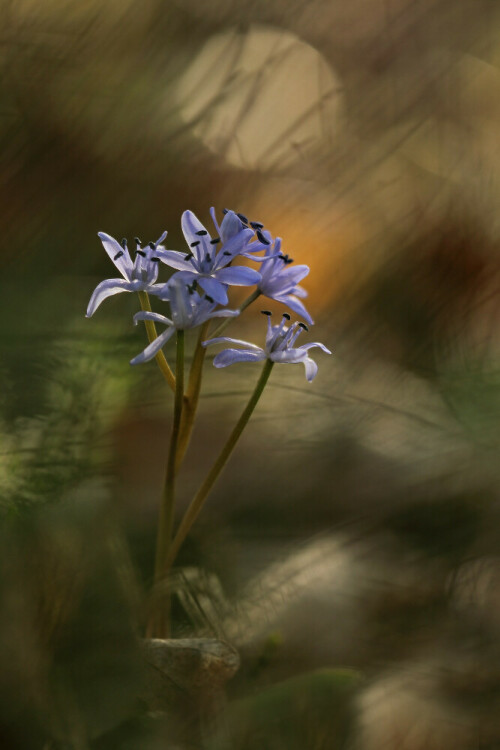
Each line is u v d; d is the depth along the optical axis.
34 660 0.36
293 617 0.42
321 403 0.48
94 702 0.37
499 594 0.43
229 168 0.51
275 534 0.44
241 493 0.46
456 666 0.41
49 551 0.38
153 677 0.38
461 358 0.50
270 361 0.39
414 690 0.40
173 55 0.48
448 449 0.47
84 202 0.47
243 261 0.57
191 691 0.38
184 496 0.46
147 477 0.46
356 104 0.58
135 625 0.38
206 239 0.38
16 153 0.46
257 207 0.52
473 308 0.53
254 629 0.41
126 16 0.47
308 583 0.42
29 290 0.45
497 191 0.58
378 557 0.44
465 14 0.62
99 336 0.44
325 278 0.55
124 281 0.38
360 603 0.42
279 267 0.39
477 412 0.47
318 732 0.38
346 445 0.47
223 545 0.43
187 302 0.38
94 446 0.42
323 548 0.44
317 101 0.55
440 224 0.56
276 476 0.46
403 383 0.49
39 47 0.47
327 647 0.41
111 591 0.38
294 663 0.40
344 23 0.60
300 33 0.58
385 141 0.57
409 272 0.54
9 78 0.46
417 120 0.59
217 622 0.40
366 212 0.56
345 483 0.46
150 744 0.37
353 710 0.39
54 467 0.41
